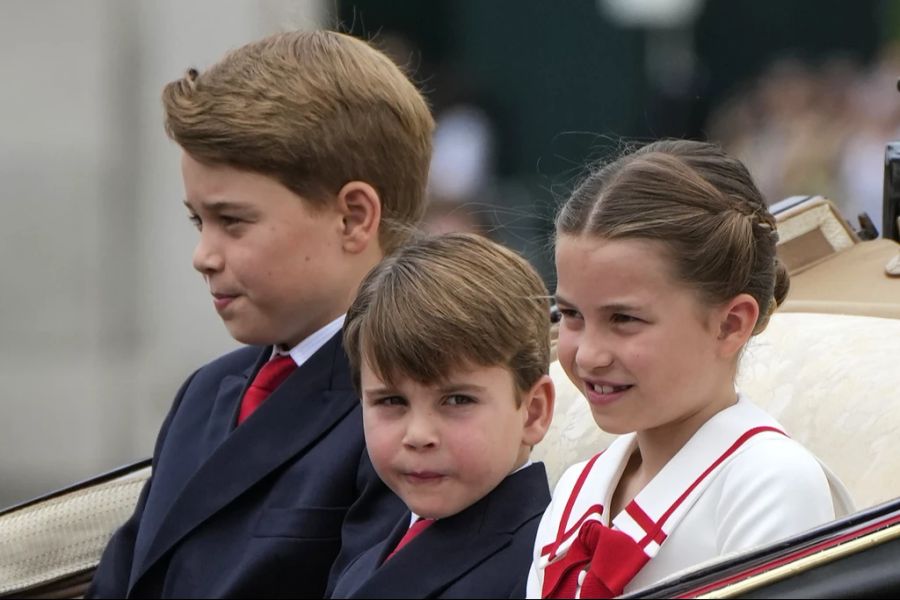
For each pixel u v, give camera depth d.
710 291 6.80
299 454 8.28
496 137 24.77
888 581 6.45
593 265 6.78
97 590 8.95
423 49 25.00
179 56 20.25
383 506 7.93
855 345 8.34
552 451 8.80
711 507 6.75
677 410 6.83
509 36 25.11
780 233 9.47
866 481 7.66
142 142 20.53
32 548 9.34
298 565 8.03
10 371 20.88
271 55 8.45
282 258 8.27
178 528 8.30
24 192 20.73
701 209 6.81
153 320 20.77
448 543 7.30
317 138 8.27
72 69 20.48
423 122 8.91
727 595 6.29
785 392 8.31
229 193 8.21
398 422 7.31
